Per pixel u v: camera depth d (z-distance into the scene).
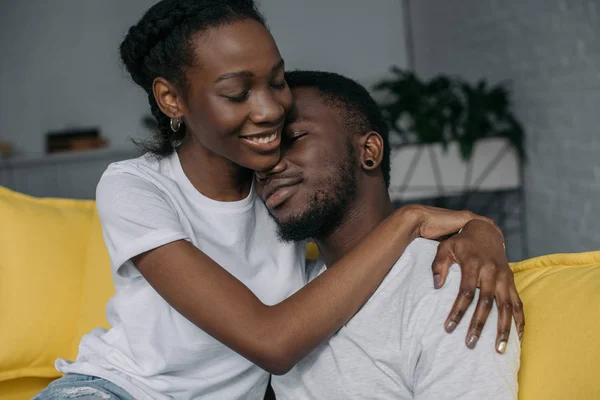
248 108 1.15
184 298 1.16
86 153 4.57
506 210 3.69
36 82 6.21
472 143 3.37
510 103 3.56
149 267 1.19
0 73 6.24
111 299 1.33
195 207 1.31
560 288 1.15
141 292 1.28
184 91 1.20
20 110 6.26
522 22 3.37
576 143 2.97
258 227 1.37
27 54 6.19
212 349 1.30
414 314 1.11
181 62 1.17
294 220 1.25
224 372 1.33
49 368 1.82
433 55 4.88
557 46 3.05
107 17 6.08
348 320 1.19
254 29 1.15
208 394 1.33
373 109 1.33
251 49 1.13
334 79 1.32
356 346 1.19
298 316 1.11
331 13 5.74
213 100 1.15
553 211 3.26
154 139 1.38
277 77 1.16
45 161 4.59
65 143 5.74
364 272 1.14
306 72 1.34
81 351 1.36
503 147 3.43
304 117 1.25
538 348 1.09
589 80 2.80
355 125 1.27
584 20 2.79
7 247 1.83
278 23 5.81
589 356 1.01
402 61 5.66
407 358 1.12
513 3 3.45
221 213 1.31
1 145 6.00
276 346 1.11
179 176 1.32
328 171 1.24
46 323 1.80
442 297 1.09
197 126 1.21
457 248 1.13
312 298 1.12
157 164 1.35
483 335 1.05
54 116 6.22
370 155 1.28
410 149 3.41
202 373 1.32
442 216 1.20
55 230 1.89
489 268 1.09
